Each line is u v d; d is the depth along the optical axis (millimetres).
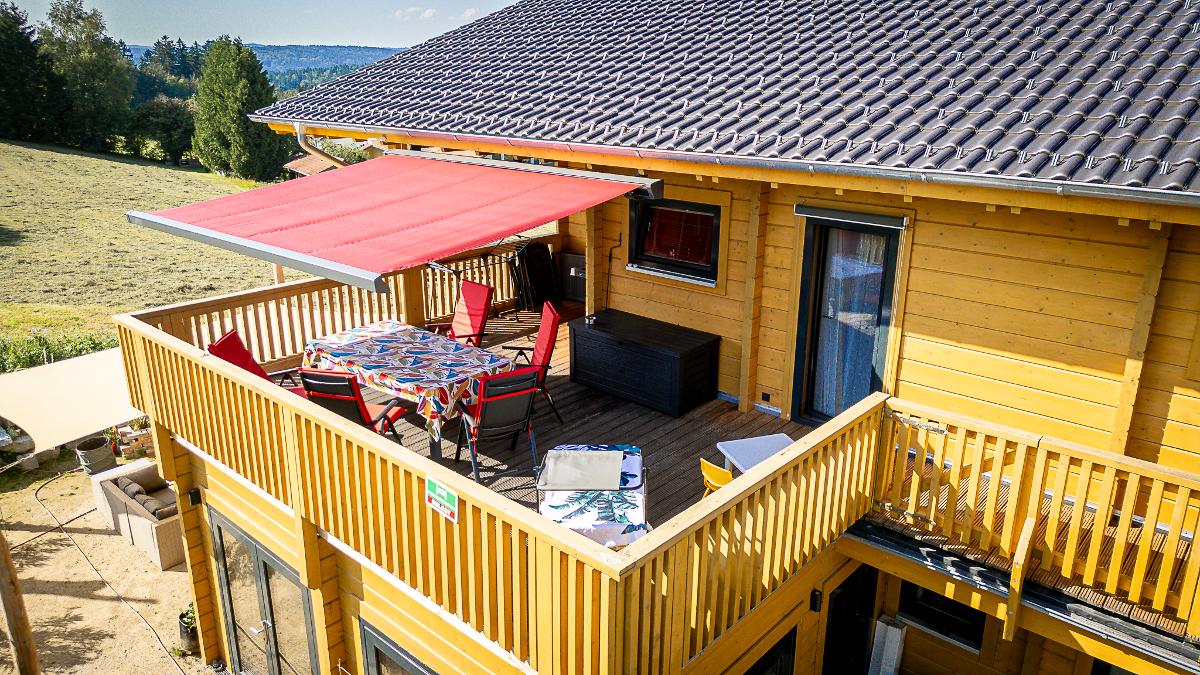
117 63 88938
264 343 14047
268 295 11680
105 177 67938
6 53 79062
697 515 5375
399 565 6949
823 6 12461
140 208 57375
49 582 13789
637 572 4848
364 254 7840
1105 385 7242
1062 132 6594
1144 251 6770
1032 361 7656
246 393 8320
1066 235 7188
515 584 5613
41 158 72375
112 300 35000
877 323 8883
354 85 15008
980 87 7941
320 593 8430
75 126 83625
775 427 9820
